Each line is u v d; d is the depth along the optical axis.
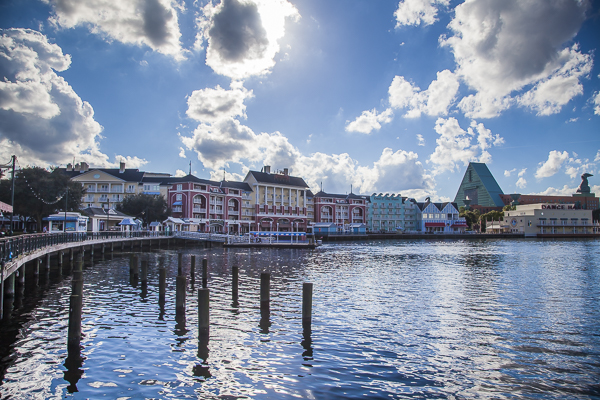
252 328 17.08
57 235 35.84
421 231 154.12
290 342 15.31
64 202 67.25
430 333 16.59
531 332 16.80
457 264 45.59
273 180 128.25
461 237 140.88
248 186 124.44
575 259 52.78
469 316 19.44
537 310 20.80
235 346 14.82
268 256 55.69
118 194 104.75
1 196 61.56
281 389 11.36
